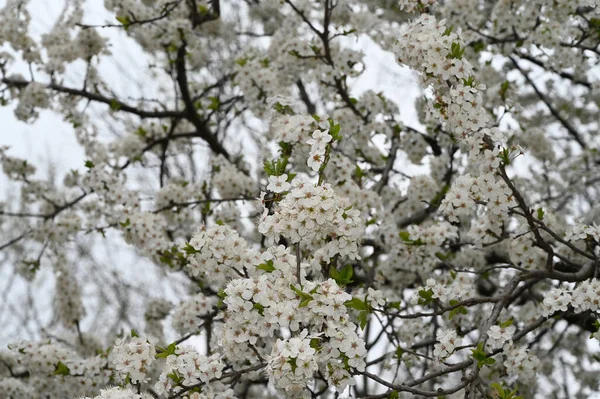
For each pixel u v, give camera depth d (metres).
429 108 5.14
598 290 4.91
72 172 9.52
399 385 4.22
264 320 4.34
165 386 4.47
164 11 9.03
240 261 4.88
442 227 6.81
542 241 5.39
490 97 7.89
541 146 9.49
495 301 5.08
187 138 11.05
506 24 8.12
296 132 6.49
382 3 10.66
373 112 8.27
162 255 7.43
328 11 7.61
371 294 4.77
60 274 9.50
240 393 8.36
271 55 9.27
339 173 6.97
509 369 5.42
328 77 8.05
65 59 9.62
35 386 7.73
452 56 4.86
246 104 10.08
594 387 10.25
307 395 4.59
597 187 11.61
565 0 7.52
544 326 7.54
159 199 8.95
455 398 6.05
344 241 4.46
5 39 9.34
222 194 8.96
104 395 4.27
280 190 4.32
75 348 9.32
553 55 8.11
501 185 5.08
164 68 10.23
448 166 8.53
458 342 5.23
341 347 4.10
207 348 7.42
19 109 9.48
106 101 9.69
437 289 5.60
